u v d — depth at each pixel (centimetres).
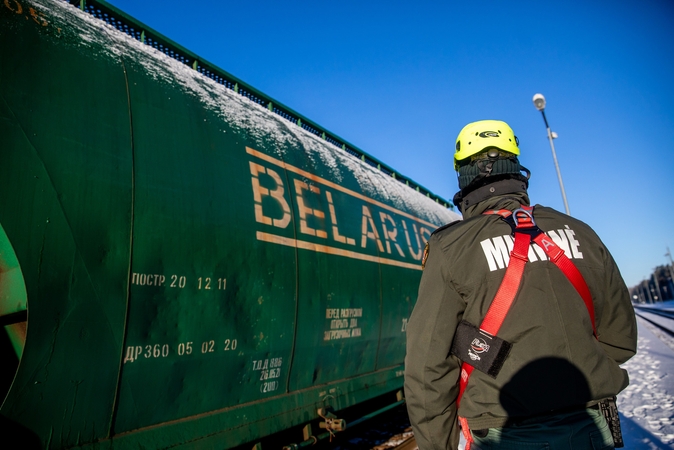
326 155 470
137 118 276
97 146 245
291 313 346
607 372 131
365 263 450
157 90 302
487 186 160
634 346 152
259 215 336
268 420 319
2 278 205
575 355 128
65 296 213
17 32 230
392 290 486
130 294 241
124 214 247
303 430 369
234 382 301
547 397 126
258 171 353
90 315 222
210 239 291
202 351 276
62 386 210
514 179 162
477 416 133
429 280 144
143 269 249
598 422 134
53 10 264
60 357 209
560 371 126
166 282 260
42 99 228
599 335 155
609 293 147
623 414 548
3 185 201
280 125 424
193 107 325
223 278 294
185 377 268
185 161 295
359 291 430
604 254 149
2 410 191
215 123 337
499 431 131
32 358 200
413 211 614
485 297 136
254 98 432
